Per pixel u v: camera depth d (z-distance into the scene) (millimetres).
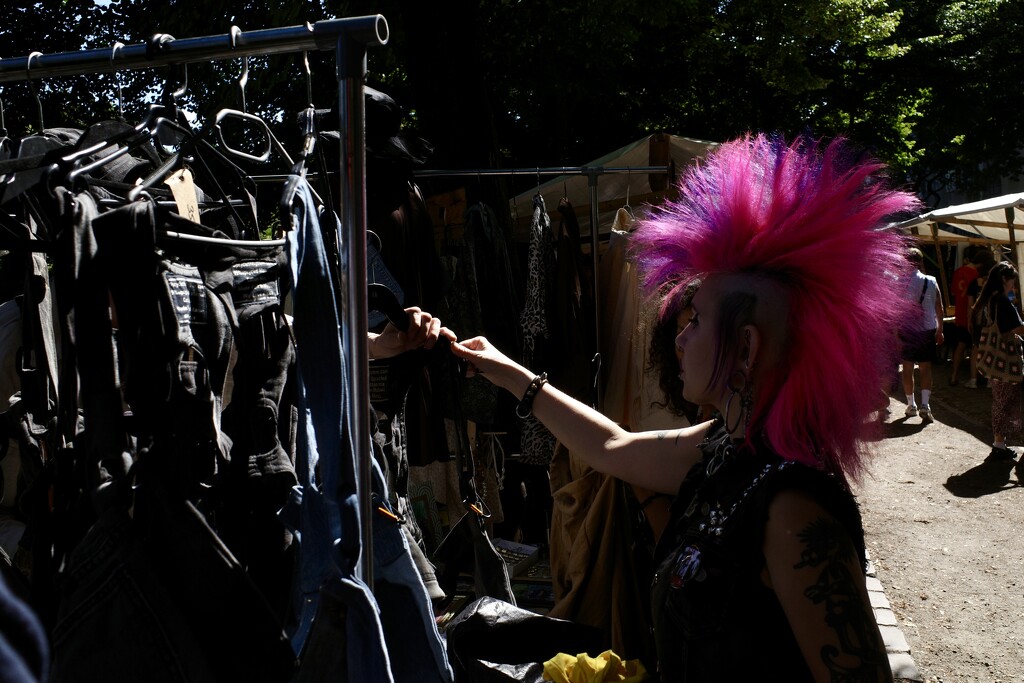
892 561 5758
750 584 1381
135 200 1193
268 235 2045
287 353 1424
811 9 13164
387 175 3070
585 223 5992
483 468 4410
